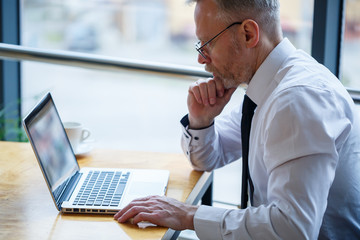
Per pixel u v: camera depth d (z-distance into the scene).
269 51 1.43
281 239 1.17
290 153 1.20
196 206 1.29
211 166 1.65
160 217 1.22
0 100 2.83
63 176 1.38
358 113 1.40
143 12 4.86
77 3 4.30
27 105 2.97
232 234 1.22
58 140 1.45
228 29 1.38
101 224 1.21
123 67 2.07
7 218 1.23
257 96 1.44
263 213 1.20
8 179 1.47
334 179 1.36
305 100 1.23
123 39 5.05
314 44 2.14
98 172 1.52
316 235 1.20
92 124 5.04
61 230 1.18
